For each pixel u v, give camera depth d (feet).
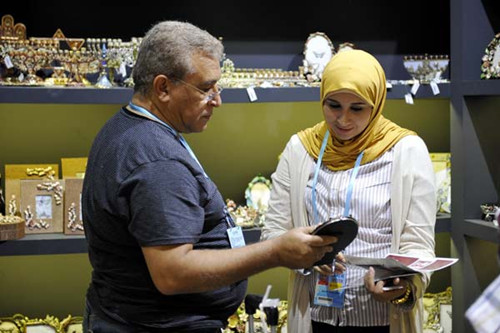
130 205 5.32
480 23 9.65
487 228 9.23
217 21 10.52
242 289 6.17
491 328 3.51
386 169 7.30
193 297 5.77
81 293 10.60
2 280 10.37
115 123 5.75
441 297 10.59
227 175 10.78
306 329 7.53
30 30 10.06
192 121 5.71
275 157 10.86
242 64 10.63
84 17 10.18
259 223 9.87
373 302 7.28
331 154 7.50
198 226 5.36
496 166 9.80
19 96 8.84
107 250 5.71
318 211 7.49
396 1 10.98
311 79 9.89
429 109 11.18
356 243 7.28
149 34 5.66
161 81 5.57
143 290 5.63
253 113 10.74
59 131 10.27
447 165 10.42
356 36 10.92
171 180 5.26
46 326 9.95
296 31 10.73
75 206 9.33
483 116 9.74
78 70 9.41
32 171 9.53
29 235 9.30
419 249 7.13
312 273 7.50
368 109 7.24
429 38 11.10
